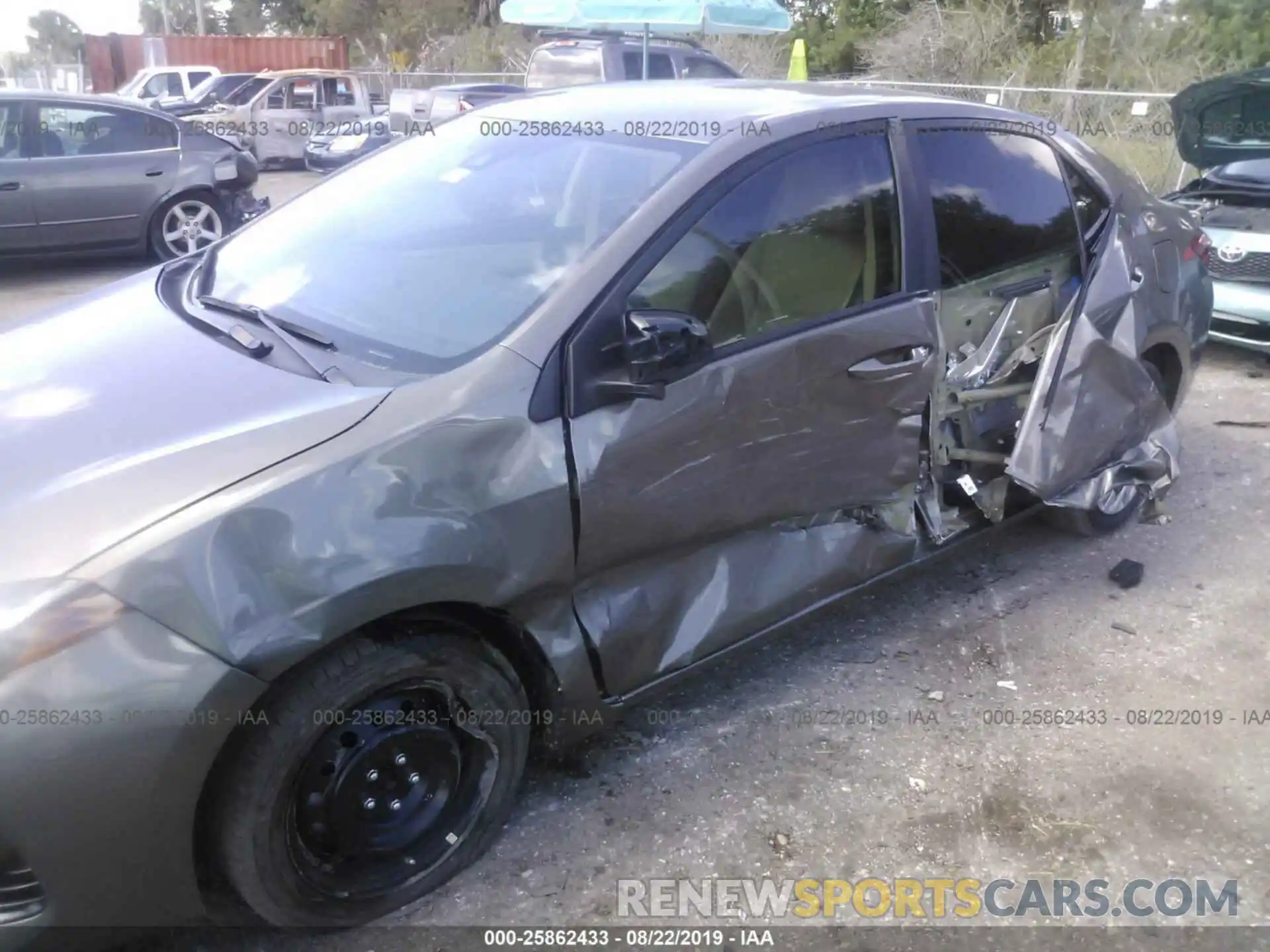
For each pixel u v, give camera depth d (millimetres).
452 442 2195
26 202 8492
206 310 2797
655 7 10281
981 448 3586
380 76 20594
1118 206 3861
